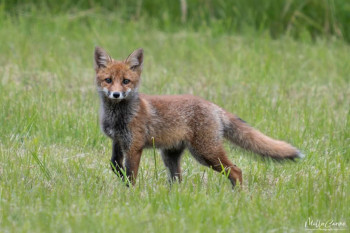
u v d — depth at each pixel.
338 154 12.60
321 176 11.44
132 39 23.14
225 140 11.73
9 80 17.55
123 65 11.12
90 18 25.05
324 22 25.56
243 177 11.83
